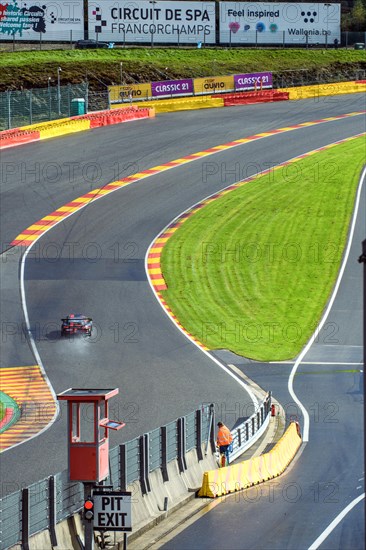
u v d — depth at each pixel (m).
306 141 196.00
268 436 85.81
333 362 110.75
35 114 195.12
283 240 150.75
